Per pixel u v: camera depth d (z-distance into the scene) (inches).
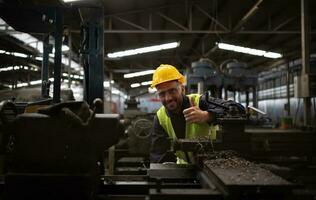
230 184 33.7
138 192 48.8
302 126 140.9
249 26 273.3
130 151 169.5
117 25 259.6
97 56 103.5
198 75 231.3
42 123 40.0
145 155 173.3
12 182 39.4
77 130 40.1
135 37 291.4
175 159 74.5
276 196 33.8
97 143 40.6
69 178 39.7
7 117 44.0
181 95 70.4
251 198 33.6
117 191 48.8
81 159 40.3
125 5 216.5
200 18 261.9
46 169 40.3
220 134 57.7
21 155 39.8
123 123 43.9
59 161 40.1
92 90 103.4
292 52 314.7
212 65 246.8
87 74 105.8
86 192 39.8
